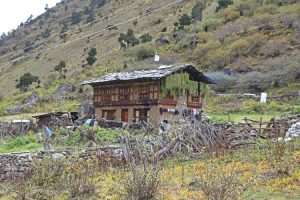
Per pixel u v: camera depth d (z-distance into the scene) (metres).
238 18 88.38
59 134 27.38
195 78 39.25
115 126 31.81
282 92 51.69
